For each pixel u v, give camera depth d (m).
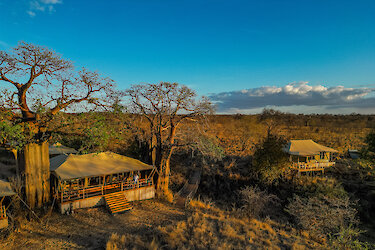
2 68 16.12
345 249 19.73
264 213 26.62
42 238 15.55
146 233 16.95
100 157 23.88
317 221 23.27
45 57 16.58
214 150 28.61
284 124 90.06
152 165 26.89
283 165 31.91
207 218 21.33
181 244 15.60
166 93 25.27
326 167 36.19
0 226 15.56
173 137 27.06
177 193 28.56
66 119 17.83
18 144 16.86
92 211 20.20
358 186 30.58
